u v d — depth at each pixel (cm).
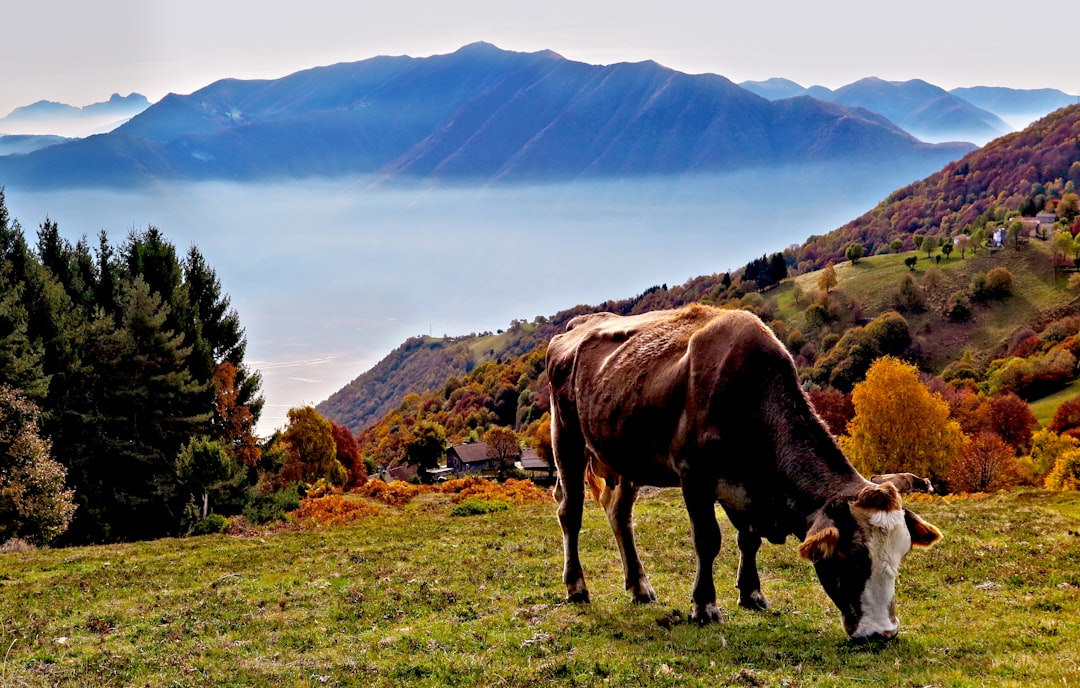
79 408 3716
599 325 1224
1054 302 17000
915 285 18650
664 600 1132
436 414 18338
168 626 1170
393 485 4569
